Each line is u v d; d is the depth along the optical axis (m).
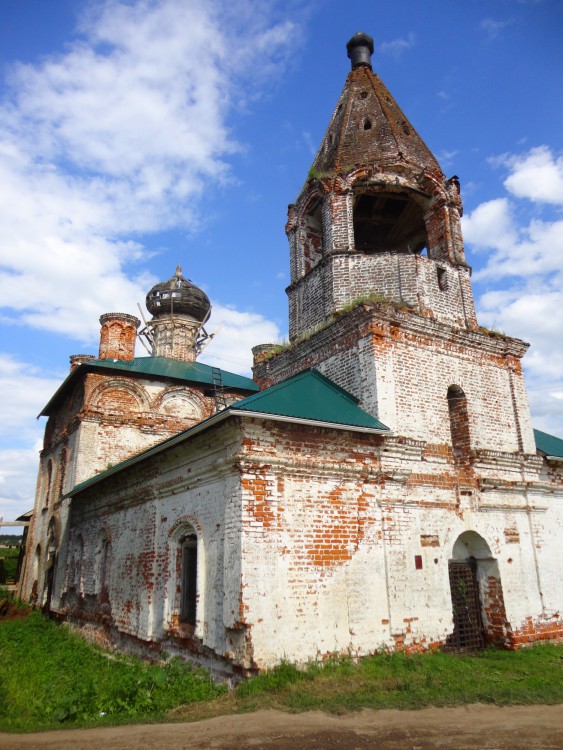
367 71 18.89
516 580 13.20
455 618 12.55
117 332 25.38
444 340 14.20
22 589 27.69
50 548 22.91
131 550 14.73
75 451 21.30
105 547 17.19
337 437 11.45
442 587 11.94
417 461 12.54
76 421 21.61
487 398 14.54
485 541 13.02
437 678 9.32
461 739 6.48
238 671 9.47
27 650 14.43
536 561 13.83
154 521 13.66
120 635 14.49
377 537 11.40
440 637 11.52
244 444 10.34
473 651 12.30
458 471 13.28
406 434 12.60
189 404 23.56
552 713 7.48
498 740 6.43
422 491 12.37
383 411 12.30
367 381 12.73
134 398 22.53
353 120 17.47
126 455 21.56
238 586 9.65
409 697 8.20
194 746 6.49
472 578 13.23
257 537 9.95
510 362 15.41
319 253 17.62
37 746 6.68
